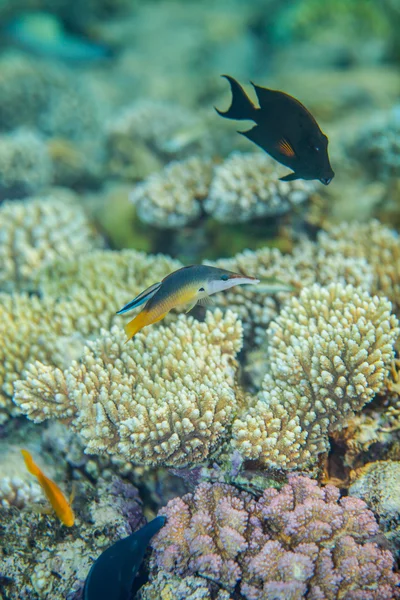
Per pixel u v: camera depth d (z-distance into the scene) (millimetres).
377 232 1113
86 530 777
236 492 766
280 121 723
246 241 1165
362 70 2174
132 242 1316
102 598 676
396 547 722
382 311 826
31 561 749
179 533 741
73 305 980
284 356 816
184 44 2844
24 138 1721
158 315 700
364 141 1396
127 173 1684
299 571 677
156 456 763
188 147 1621
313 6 2822
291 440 755
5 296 1068
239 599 709
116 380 805
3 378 904
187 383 797
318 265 1049
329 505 729
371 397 778
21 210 1287
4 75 2029
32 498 808
